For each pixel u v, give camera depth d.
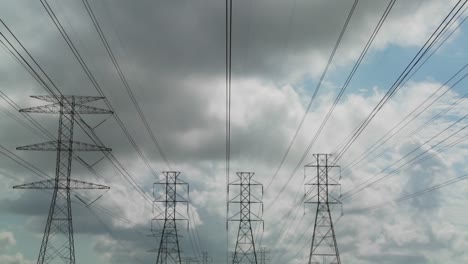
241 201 90.56
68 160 68.00
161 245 95.00
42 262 66.75
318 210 84.69
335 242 83.75
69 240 67.75
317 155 85.81
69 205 68.19
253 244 89.19
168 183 96.81
